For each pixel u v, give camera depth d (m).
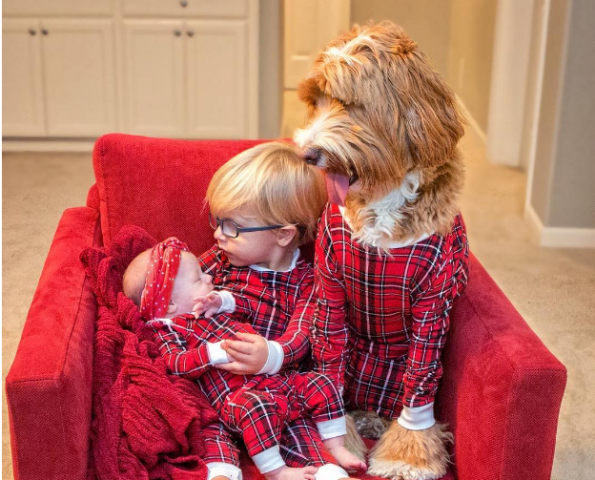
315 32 5.12
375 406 1.37
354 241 1.20
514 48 3.84
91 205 1.66
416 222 1.16
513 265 2.96
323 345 1.32
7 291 2.56
